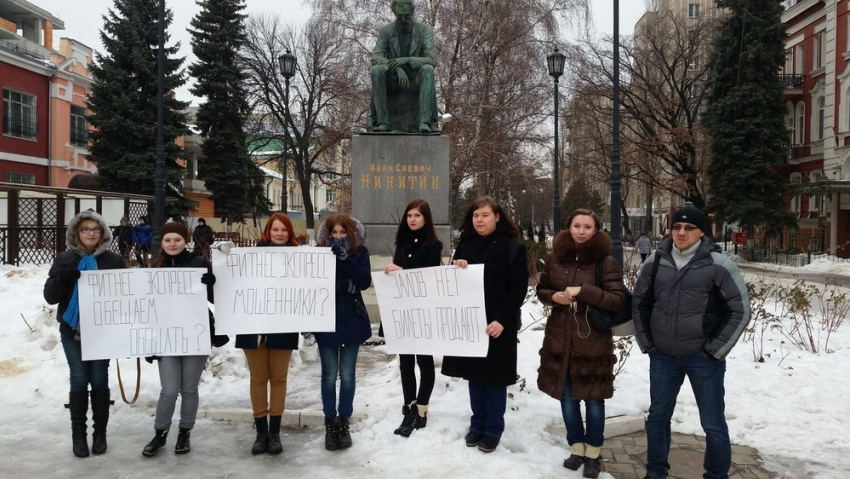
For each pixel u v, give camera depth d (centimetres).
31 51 3741
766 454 498
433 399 573
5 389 629
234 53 3538
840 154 3312
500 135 2730
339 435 486
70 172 3909
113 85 2981
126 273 473
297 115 4031
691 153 3562
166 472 445
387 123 1123
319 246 504
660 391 419
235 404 588
